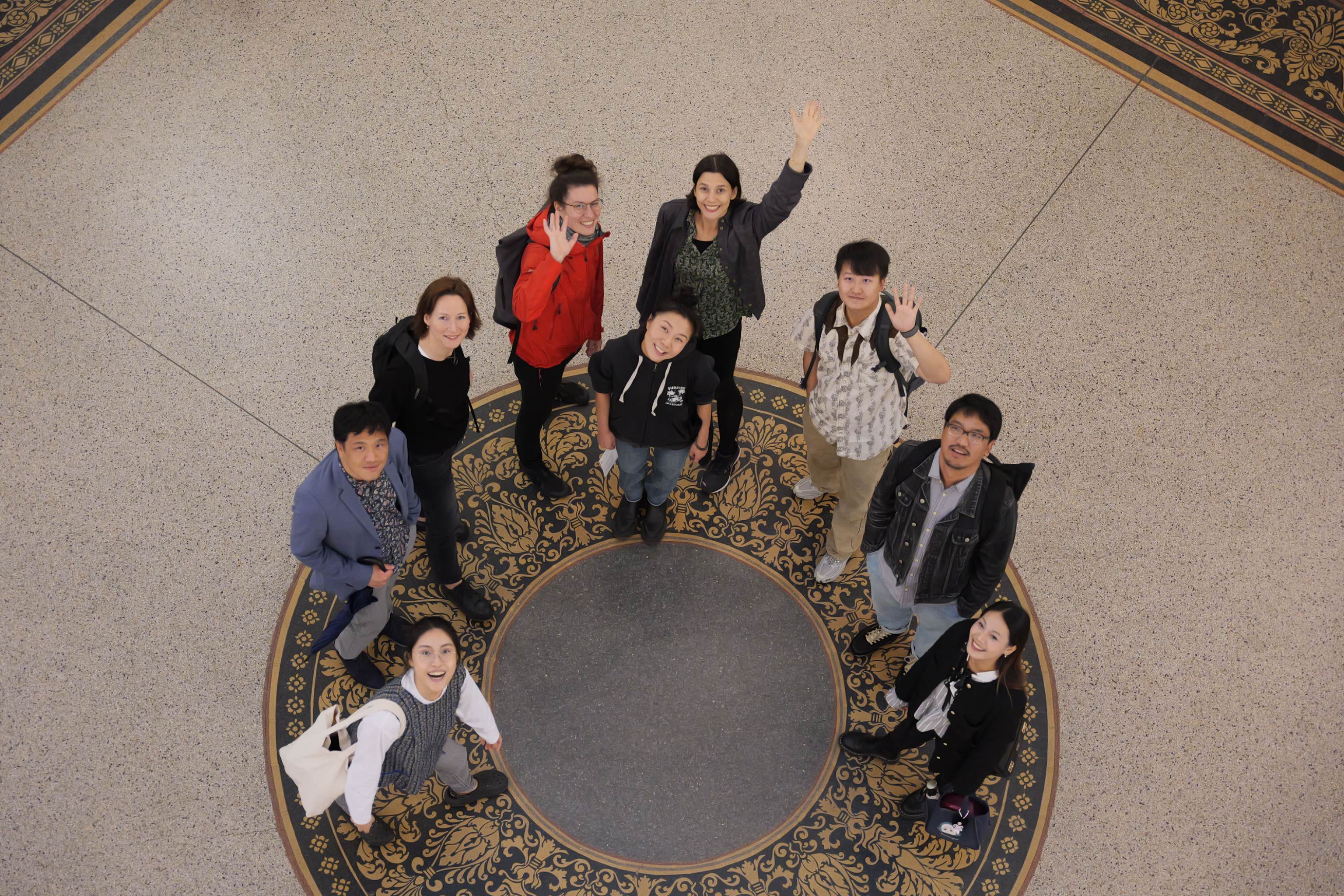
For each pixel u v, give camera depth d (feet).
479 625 15.40
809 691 15.06
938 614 13.65
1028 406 17.69
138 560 15.65
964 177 20.08
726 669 15.20
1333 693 15.15
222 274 18.42
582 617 15.56
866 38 21.85
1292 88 21.39
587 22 21.85
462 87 20.85
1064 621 15.70
